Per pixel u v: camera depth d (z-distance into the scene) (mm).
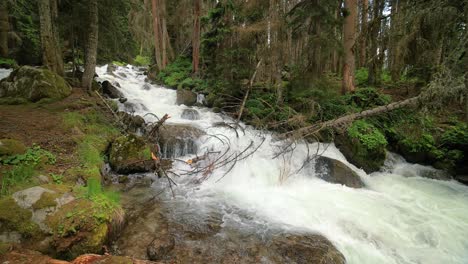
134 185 6848
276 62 10812
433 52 9508
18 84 9758
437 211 6621
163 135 9336
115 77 18500
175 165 8289
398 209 6531
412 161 10055
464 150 9359
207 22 14773
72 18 11672
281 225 5363
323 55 9461
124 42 16344
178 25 25422
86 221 3949
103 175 6715
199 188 7000
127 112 11117
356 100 11258
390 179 8828
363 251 4785
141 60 35062
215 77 13930
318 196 6965
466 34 6586
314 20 9477
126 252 4223
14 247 3406
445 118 11055
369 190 7773
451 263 4688
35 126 7359
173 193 6582
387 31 11922
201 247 4516
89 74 11664
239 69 11523
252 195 6805
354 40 11812
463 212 6617
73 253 3684
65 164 5992
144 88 16312
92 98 10734
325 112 10430
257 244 4676
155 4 21594
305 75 10070
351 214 6051
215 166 7809
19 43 15914
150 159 7699
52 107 9000
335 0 9266
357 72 17109
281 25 10125
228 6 11664
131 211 5543
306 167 8406
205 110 13266
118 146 7594
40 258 3172
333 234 5180
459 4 7000
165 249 4320
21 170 4953
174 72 20031
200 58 18656
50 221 3756
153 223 5141
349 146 9375
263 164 8078
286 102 11477
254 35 10820
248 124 11422
